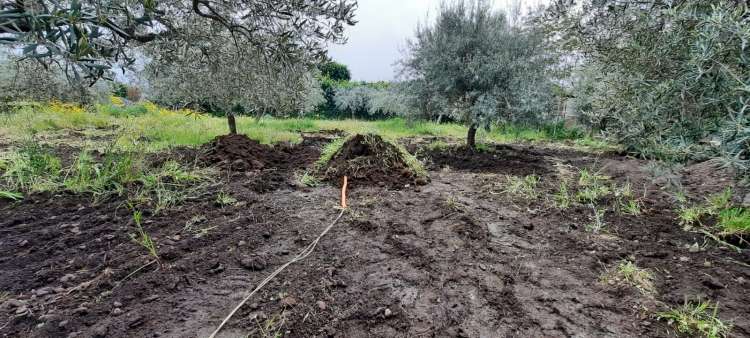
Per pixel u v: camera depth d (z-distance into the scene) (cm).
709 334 143
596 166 480
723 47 186
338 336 142
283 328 143
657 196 328
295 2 229
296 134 741
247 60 323
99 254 193
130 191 293
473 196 334
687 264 200
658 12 241
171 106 600
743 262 199
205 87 455
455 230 248
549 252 219
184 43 276
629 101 257
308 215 269
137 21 180
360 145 420
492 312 159
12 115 706
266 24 251
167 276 175
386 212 281
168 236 218
